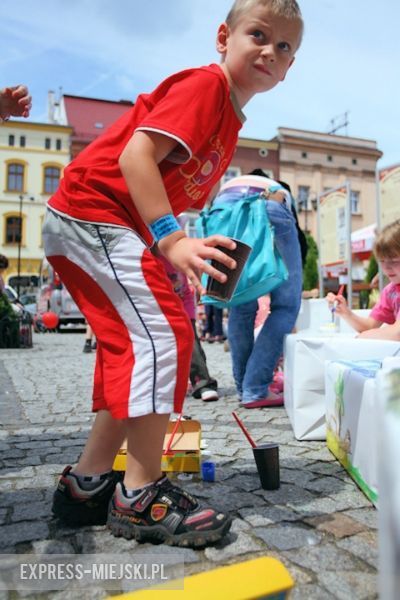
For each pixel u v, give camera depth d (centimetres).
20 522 153
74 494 149
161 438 141
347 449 190
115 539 141
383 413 88
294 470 198
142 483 141
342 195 781
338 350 239
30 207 3322
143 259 141
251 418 297
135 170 137
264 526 147
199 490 177
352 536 140
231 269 143
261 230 292
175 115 140
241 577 97
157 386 134
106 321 141
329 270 827
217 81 149
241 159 3117
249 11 155
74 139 3303
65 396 384
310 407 243
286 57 159
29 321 891
